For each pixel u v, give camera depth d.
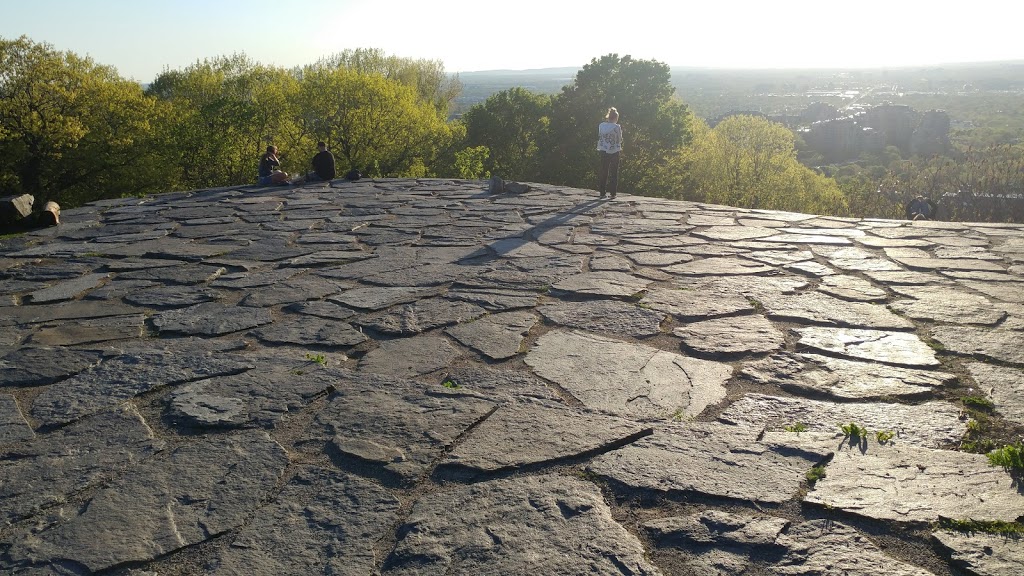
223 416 3.41
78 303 5.78
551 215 10.16
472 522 2.51
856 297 5.40
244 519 2.56
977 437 3.08
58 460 3.01
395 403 3.54
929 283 5.78
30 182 31.97
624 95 39.62
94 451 3.09
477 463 2.91
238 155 33.56
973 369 3.86
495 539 2.41
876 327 4.65
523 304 5.41
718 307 5.21
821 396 3.57
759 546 2.34
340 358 4.29
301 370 4.03
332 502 2.66
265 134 35.28
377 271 6.69
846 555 2.28
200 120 33.47
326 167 15.72
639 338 4.55
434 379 3.91
